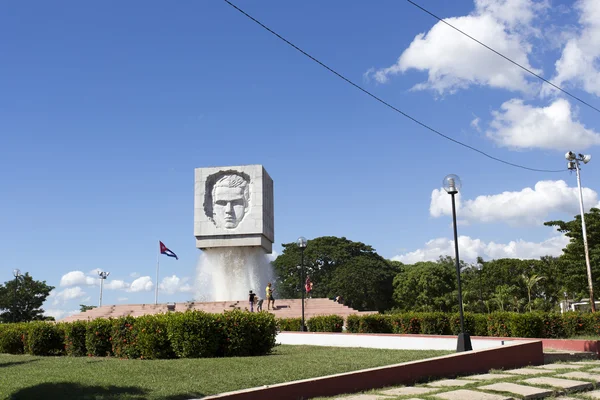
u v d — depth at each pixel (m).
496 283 69.62
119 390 10.38
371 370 11.96
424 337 19.55
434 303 67.50
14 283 55.22
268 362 14.06
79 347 18.62
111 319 18.45
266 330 17.06
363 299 69.50
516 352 15.14
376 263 71.81
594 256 41.75
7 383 11.60
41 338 19.56
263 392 10.10
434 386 12.00
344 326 29.62
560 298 67.19
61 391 10.44
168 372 12.42
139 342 16.41
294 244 76.25
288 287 71.75
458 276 16.66
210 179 43.00
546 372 13.71
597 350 17.86
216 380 11.28
